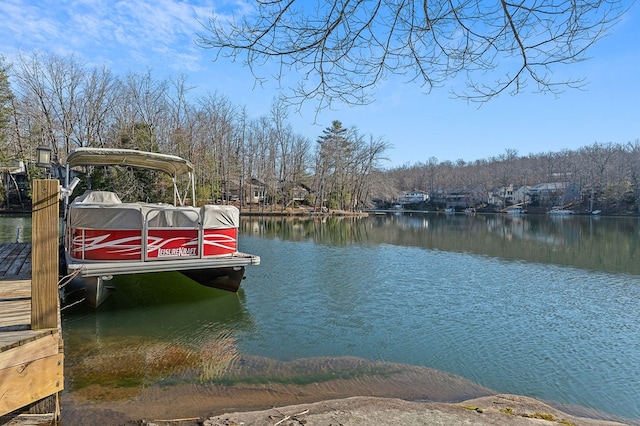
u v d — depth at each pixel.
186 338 5.66
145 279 8.55
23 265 5.66
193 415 3.50
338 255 14.53
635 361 5.31
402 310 7.51
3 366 2.13
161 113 26.44
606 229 30.00
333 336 5.97
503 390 4.45
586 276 11.37
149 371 4.49
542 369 5.01
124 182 19.31
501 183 79.12
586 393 4.43
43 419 2.31
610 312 7.70
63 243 8.61
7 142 26.16
